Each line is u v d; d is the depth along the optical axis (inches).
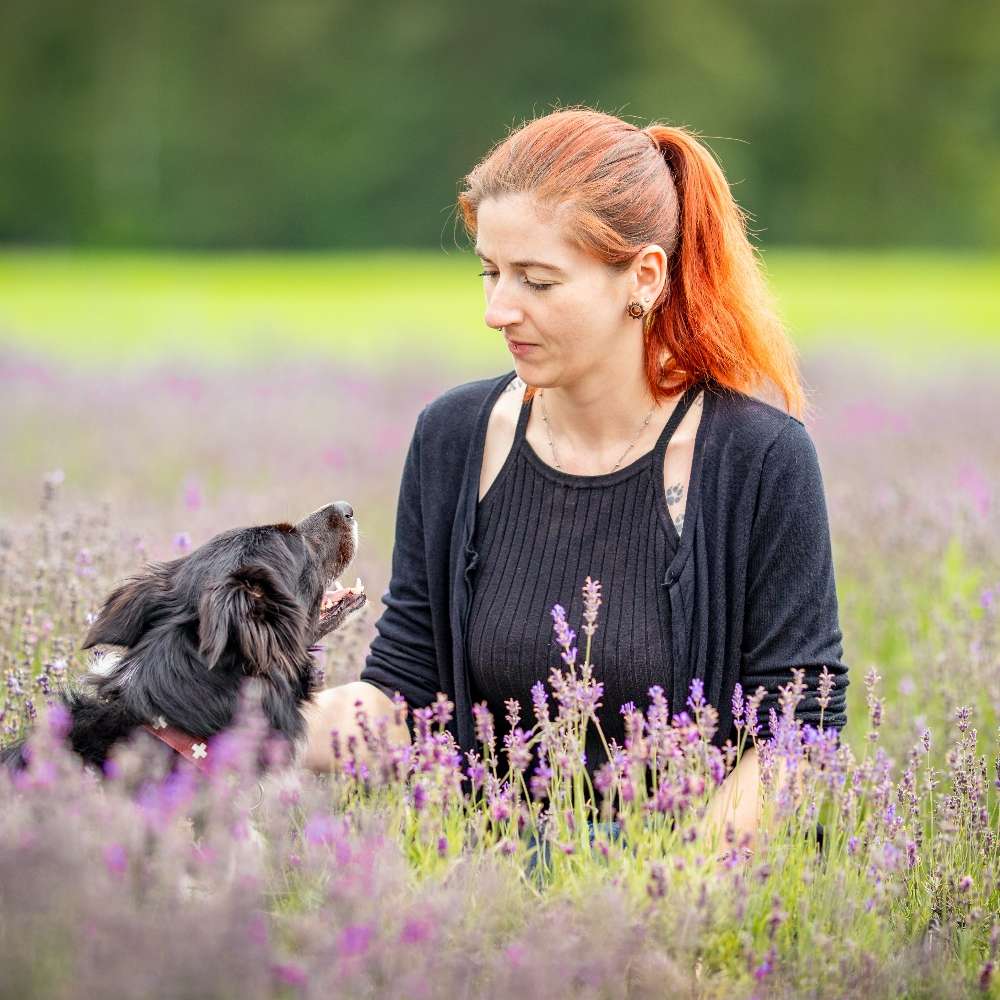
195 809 247.8
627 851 239.3
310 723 292.8
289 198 3634.4
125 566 401.4
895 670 425.1
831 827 250.7
